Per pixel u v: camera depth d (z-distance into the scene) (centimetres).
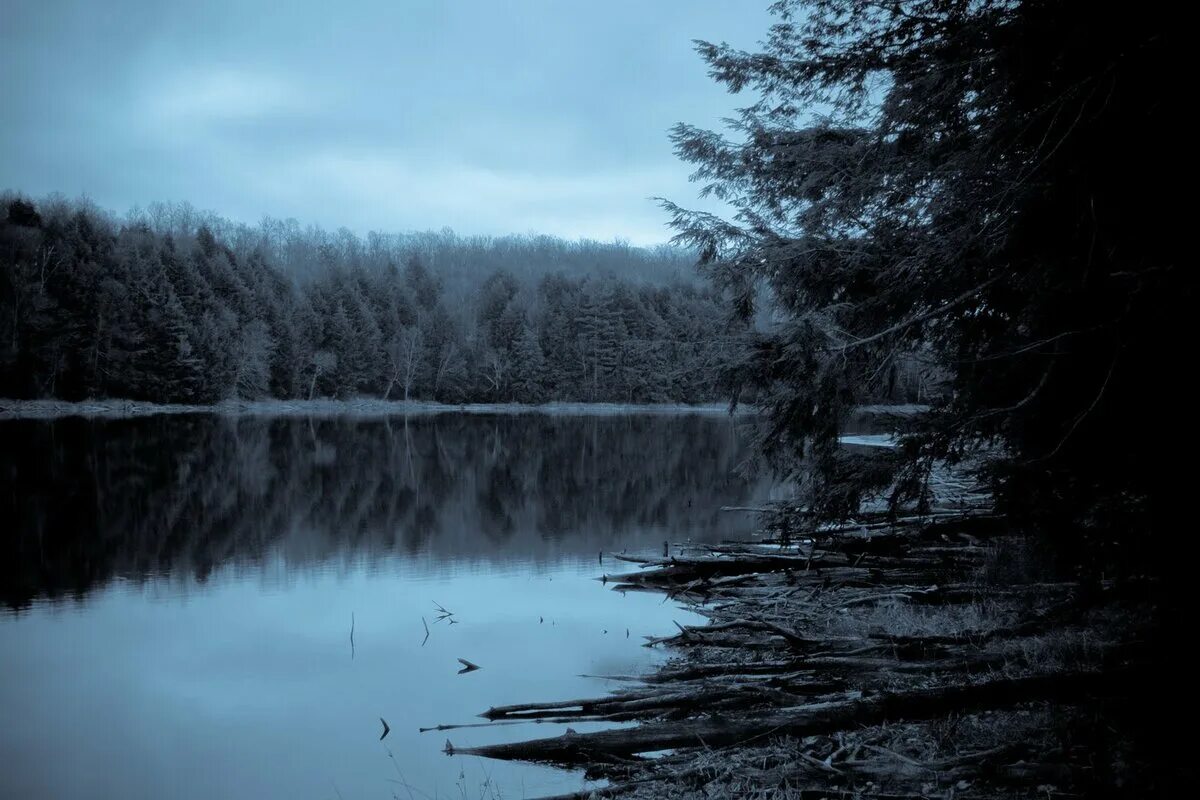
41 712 620
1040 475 461
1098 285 427
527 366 8238
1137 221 412
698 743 501
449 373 8406
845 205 741
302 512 1688
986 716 482
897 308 651
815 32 691
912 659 591
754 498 1980
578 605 957
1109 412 430
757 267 791
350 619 894
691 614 909
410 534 1455
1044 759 406
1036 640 561
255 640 810
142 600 977
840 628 751
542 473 2559
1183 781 352
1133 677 423
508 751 524
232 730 583
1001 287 549
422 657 752
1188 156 388
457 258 14338
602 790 453
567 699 634
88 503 1748
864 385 675
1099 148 414
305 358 7575
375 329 8156
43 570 1142
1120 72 391
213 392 6444
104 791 485
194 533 1440
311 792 482
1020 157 474
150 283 6078
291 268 12162
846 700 505
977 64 479
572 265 14150
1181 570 420
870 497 664
